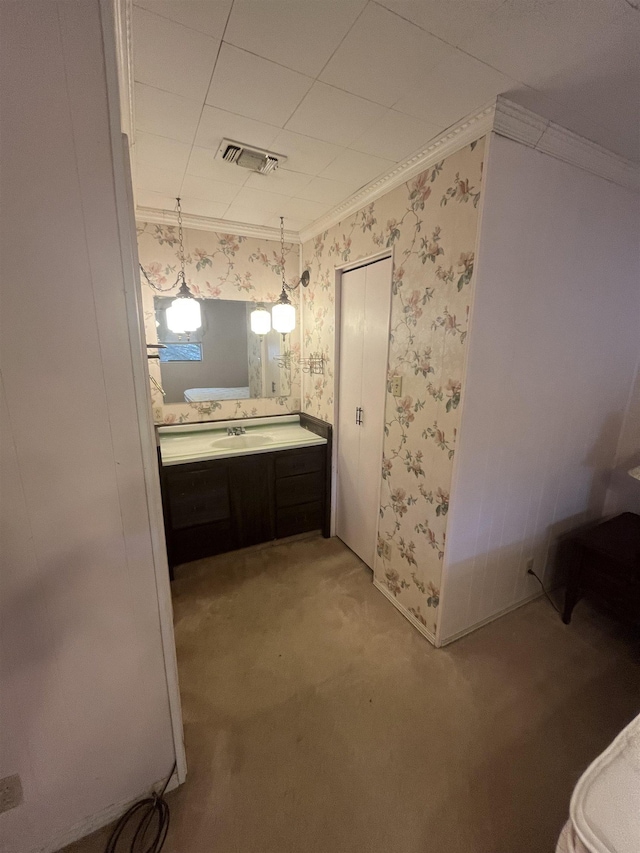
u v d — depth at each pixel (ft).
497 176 4.09
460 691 4.86
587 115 4.01
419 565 5.77
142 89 3.62
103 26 2.18
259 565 7.66
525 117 3.98
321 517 8.71
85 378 2.61
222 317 8.25
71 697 3.08
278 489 8.04
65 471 2.68
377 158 4.95
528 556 6.27
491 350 4.68
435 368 5.04
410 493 5.81
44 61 2.11
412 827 3.46
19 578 2.69
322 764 4.00
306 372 9.05
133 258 2.62
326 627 5.99
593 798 2.15
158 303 7.59
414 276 5.25
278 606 6.47
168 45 3.05
